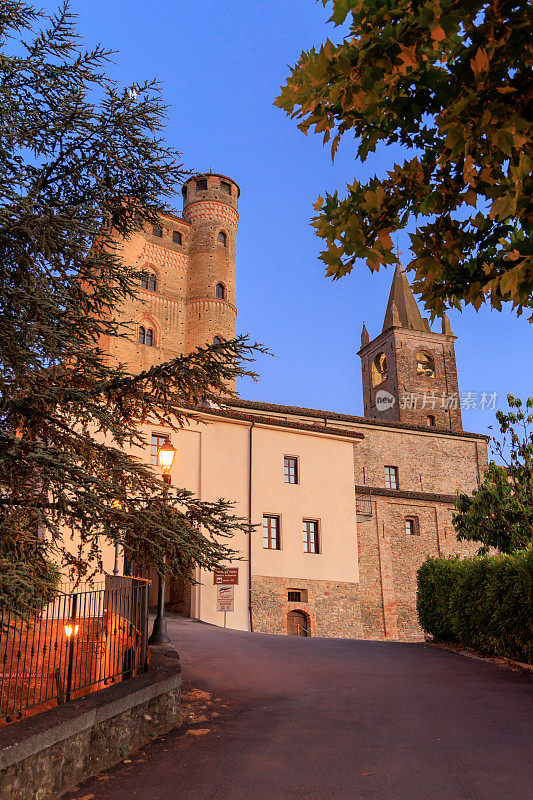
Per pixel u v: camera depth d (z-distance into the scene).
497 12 3.09
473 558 16.28
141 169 9.26
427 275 4.14
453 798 5.67
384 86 3.51
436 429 43.34
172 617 25.84
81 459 7.52
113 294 9.12
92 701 7.08
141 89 9.09
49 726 6.05
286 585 28.84
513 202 2.90
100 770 6.85
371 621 33.81
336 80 3.41
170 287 54.44
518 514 23.45
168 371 8.60
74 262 8.43
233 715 9.23
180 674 8.91
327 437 32.12
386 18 3.18
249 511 28.80
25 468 7.32
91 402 7.93
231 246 57.97
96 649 8.27
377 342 63.09
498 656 14.70
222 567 8.30
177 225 56.47
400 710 9.34
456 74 3.41
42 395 7.56
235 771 6.66
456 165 3.82
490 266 3.64
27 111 8.38
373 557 35.09
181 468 27.36
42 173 8.77
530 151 3.29
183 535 8.05
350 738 7.82
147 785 6.34
